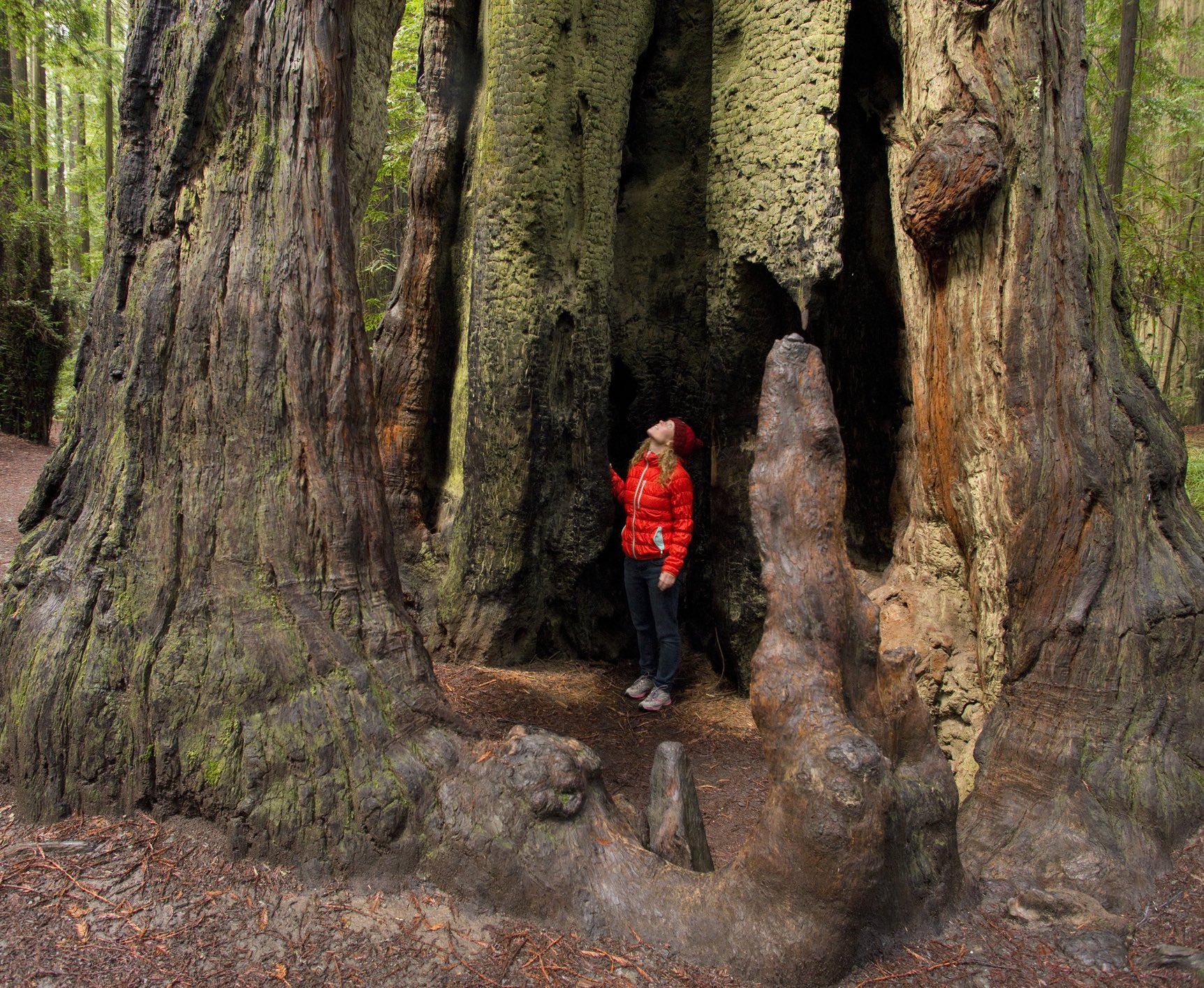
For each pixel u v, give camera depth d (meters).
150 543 2.69
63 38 14.84
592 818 2.48
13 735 2.70
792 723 2.21
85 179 20.84
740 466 5.05
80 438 2.96
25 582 2.89
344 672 2.60
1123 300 3.44
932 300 3.66
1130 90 7.92
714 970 2.15
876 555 4.75
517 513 5.16
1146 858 2.60
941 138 3.42
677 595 5.02
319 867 2.40
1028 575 3.05
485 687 4.98
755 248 4.62
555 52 4.91
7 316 15.10
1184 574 2.98
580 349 5.21
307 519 2.68
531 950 2.19
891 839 2.13
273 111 2.79
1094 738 2.83
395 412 5.88
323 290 2.77
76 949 2.08
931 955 2.21
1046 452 3.09
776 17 4.47
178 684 2.56
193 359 2.71
